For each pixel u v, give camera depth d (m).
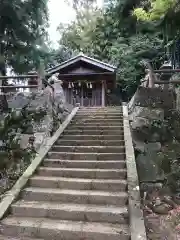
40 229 3.39
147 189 4.84
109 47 16.94
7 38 13.00
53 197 4.11
